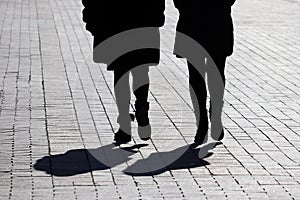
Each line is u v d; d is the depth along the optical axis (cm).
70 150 948
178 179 845
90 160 909
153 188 812
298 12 2525
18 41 1777
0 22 2089
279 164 905
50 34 1894
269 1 2862
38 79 1364
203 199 779
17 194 782
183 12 974
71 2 2656
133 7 963
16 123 1066
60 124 1067
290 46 1819
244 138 1017
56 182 825
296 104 1222
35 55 1602
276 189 815
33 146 959
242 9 2583
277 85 1366
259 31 2066
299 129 1069
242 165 898
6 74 1401
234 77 1431
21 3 2580
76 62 1534
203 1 963
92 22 970
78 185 817
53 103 1186
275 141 1005
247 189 813
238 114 1148
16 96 1228
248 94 1287
